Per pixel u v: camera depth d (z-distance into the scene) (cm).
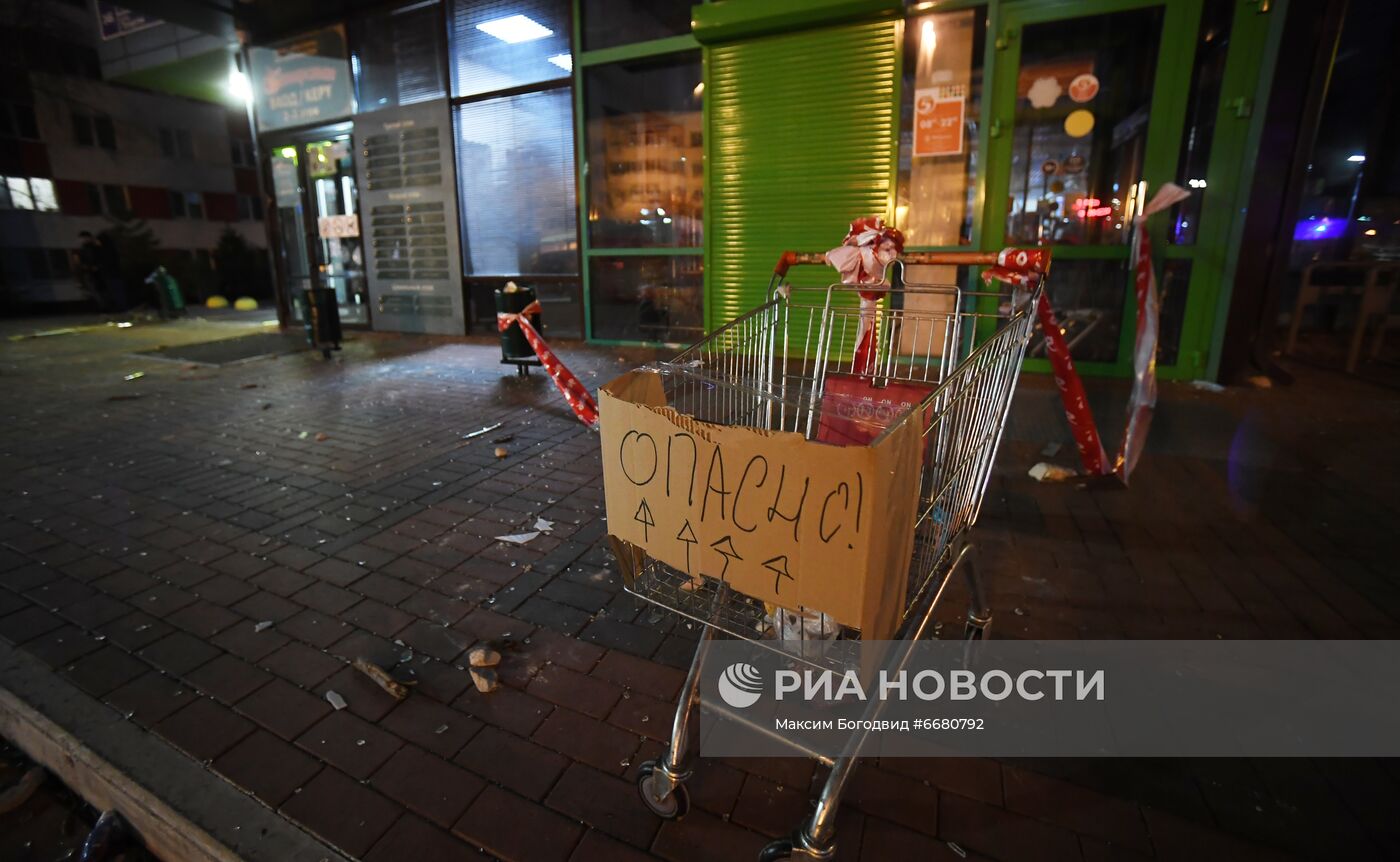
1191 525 329
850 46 626
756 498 135
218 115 2328
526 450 467
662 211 780
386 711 212
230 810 176
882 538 129
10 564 307
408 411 570
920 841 163
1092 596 269
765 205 698
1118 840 163
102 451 470
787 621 165
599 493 390
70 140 1933
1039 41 570
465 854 163
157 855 180
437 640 249
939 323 317
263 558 313
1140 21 544
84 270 1658
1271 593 269
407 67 897
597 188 813
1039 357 616
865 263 240
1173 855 158
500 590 284
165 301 1430
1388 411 496
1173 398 539
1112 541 315
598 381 667
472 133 880
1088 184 584
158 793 181
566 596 278
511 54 824
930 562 185
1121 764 185
